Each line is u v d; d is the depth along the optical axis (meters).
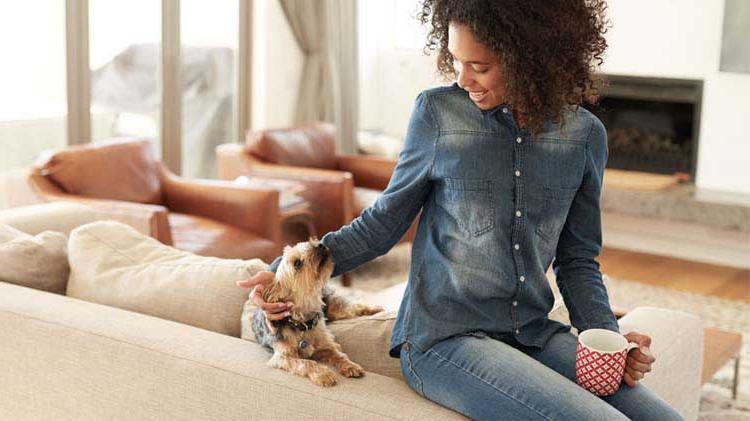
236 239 3.94
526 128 1.58
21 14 4.37
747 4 5.33
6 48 4.32
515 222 1.60
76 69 4.69
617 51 5.86
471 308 1.60
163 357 1.67
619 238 6.03
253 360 1.63
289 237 4.71
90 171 3.94
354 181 5.35
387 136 6.72
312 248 1.61
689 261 5.73
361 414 1.47
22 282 2.07
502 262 1.60
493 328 1.61
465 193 1.60
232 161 4.94
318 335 1.65
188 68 5.53
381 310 1.87
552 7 1.52
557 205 1.64
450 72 1.67
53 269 2.11
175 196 4.26
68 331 1.78
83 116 4.76
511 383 1.46
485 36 1.50
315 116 6.28
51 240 2.13
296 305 1.60
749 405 3.37
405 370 1.62
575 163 1.64
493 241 1.60
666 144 6.02
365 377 1.62
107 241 2.08
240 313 1.87
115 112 5.01
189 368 1.63
